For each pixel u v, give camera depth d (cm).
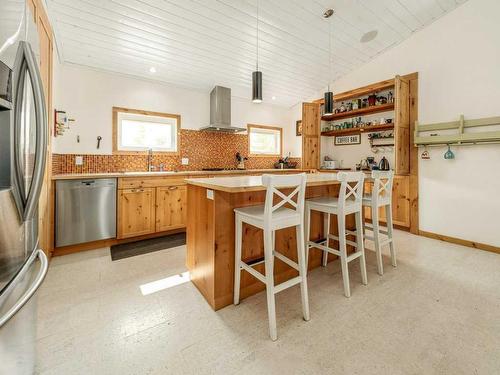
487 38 287
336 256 266
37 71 108
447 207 326
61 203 265
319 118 481
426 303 183
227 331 153
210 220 178
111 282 213
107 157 354
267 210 148
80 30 277
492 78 284
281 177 152
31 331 104
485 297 190
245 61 377
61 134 303
